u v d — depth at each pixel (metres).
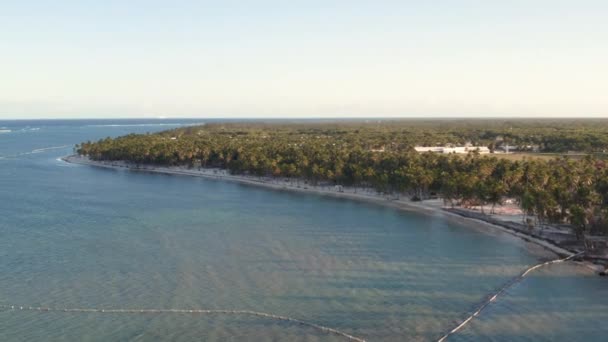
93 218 132.50
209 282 86.25
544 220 122.25
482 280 88.12
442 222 131.62
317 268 93.81
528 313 74.81
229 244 109.12
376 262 97.69
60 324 70.69
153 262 96.38
